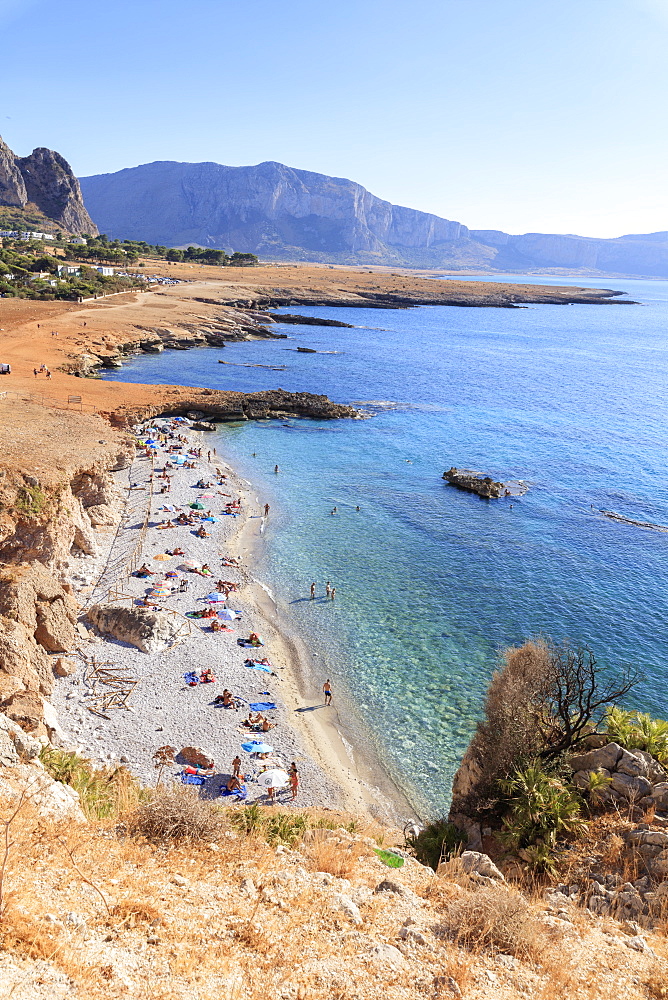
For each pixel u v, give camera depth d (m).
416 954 9.77
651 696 32.69
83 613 34.94
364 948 9.75
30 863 10.34
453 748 29.00
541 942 10.56
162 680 31.02
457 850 16.16
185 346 135.75
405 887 12.00
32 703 23.28
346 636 37.44
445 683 33.53
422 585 44.22
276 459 71.62
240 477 64.50
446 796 26.23
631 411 103.50
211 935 9.57
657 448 81.69
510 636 38.12
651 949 10.77
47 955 8.06
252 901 10.77
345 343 159.88
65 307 147.38
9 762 14.60
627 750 16.38
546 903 12.58
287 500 59.25
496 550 50.50
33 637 28.92
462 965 9.55
